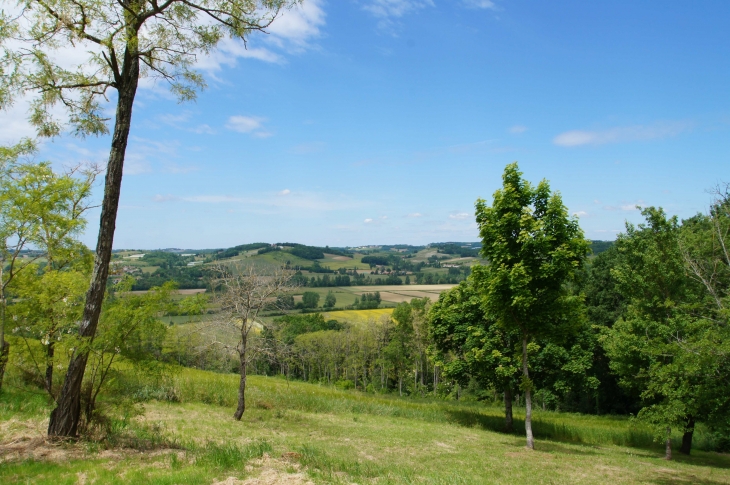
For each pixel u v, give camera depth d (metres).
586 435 23.78
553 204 15.91
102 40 9.44
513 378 23.31
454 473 10.96
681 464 16.19
